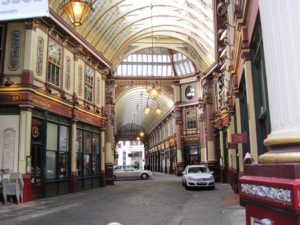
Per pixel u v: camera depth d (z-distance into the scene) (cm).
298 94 220
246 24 948
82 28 1959
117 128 6981
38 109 1549
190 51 3139
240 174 1414
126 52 3033
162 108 4622
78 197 1661
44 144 1592
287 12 227
